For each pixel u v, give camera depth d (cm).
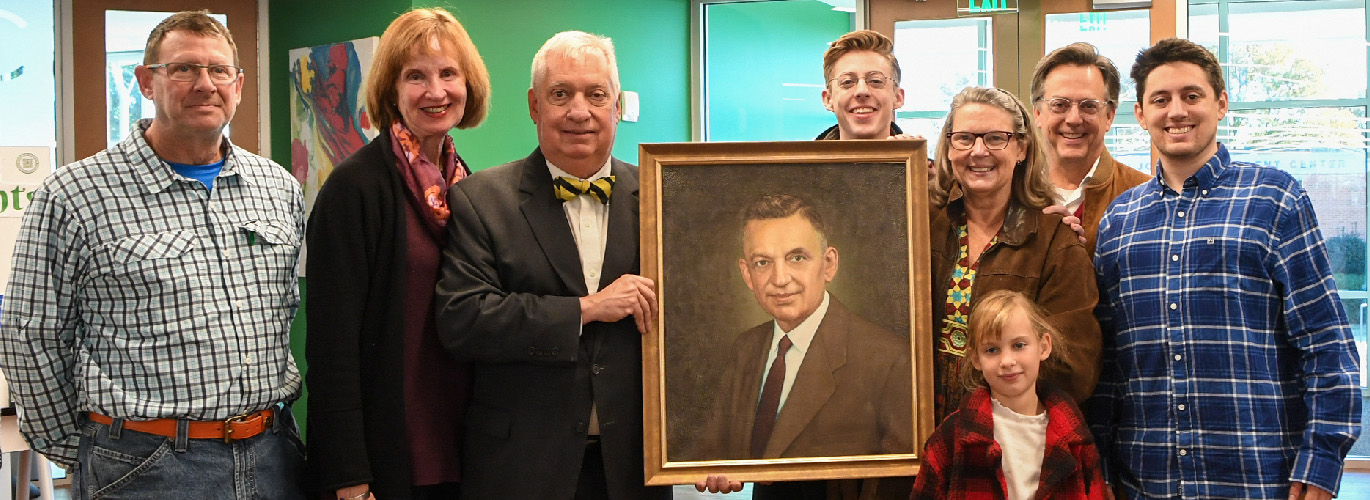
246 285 233
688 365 233
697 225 234
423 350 237
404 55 242
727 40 618
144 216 227
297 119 560
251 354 232
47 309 226
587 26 563
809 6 592
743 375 234
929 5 514
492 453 231
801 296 235
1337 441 220
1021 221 239
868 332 236
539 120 238
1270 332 229
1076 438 221
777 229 235
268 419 239
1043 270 237
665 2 604
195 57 226
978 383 234
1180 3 465
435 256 240
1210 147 239
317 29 547
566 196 236
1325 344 224
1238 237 229
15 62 524
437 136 248
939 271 245
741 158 234
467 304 226
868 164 238
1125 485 242
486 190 239
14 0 522
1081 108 293
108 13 537
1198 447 231
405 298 235
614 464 231
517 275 231
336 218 233
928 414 234
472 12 521
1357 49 571
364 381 235
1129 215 247
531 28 543
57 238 226
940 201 250
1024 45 490
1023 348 222
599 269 238
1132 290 240
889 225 237
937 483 227
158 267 224
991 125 235
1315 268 226
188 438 225
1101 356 235
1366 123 572
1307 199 230
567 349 224
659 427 231
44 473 398
